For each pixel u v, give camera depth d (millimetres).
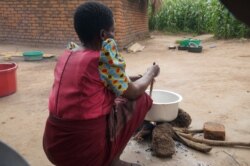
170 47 9031
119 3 8516
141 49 8906
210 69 6168
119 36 8742
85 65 1682
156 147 2600
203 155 2674
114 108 1881
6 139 3025
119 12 8562
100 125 1747
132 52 8508
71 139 1748
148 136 2898
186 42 8859
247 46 9062
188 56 7785
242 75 5617
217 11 10734
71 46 1901
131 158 2604
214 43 10055
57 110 1759
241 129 3230
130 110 1975
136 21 10562
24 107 3930
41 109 3850
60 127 1761
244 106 3920
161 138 2602
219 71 5973
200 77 5488
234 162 2568
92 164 1805
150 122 2891
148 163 2531
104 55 1682
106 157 1861
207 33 13250
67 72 1748
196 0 13969
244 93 4480
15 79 4562
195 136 3033
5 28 9633
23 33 9469
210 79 5332
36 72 5906
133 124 2021
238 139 2988
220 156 2662
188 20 13680
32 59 6938
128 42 9641
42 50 8633
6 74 4340
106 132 1811
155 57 7688
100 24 1697
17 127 3314
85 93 1678
